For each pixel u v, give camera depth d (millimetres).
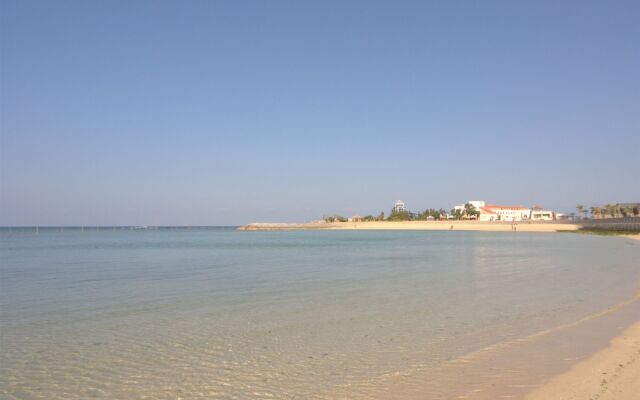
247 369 10375
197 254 49531
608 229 110562
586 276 26359
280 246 68125
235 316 15914
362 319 15273
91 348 12125
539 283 23625
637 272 28141
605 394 8305
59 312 16781
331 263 36969
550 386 8836
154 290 22000
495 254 45938
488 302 18188
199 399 8820
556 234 113375
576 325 13844
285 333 13469
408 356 11094
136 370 10422
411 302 18375
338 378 9711
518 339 12383
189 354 11531
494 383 9133
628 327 13367
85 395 9094
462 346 11844
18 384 9664
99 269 32469
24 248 63781
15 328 14367
